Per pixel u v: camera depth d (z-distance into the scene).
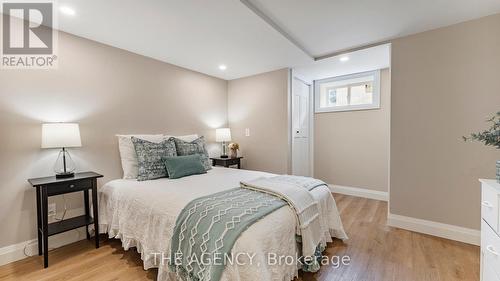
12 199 1.94
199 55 2.91
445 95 2.28
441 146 2.31
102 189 2.36
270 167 3.64
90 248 2.16
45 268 1.84
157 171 2.43
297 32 2.41
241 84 3.96
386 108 3.63
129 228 1.91
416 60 2.42
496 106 2.05
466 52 2.17
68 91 2.25
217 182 2.23
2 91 1.89
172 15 1.95
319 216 1.92
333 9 1.96
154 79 3.00
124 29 2.19
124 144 2.55
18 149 1.97
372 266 1.84
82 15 1.93
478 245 2.14
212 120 3.85
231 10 1.87
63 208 2.23
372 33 2.43
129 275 1.75
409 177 2.50
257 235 1.26
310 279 1.68
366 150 3.84
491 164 2.09
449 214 2.29
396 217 2.59
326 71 3.70
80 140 2.21
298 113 3.96
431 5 1.89
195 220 1.42
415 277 1.70
